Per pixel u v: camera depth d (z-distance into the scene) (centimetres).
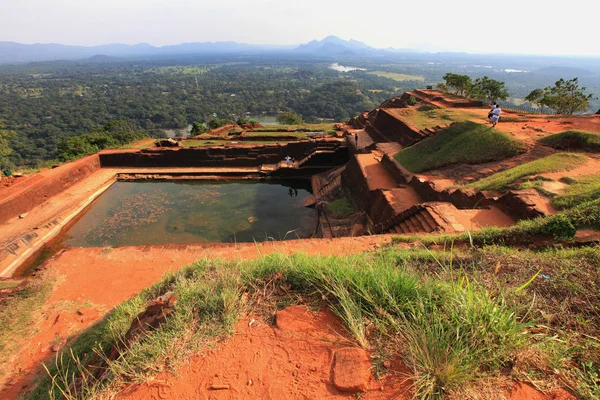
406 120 2855
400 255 713
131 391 283
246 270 462
